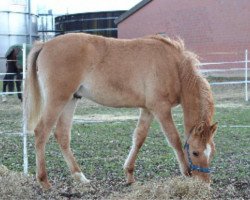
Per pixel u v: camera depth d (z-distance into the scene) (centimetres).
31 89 579
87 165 688
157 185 523
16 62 1541
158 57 581
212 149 545
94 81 580
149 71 578
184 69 575
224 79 2234
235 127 1008
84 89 585
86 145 841
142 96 584
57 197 535
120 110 1358
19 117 1225
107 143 859
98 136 930
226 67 2405
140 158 727
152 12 2672
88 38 581
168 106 577
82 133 964
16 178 557
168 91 576
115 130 1000
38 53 580
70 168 600
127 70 580
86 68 573
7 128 1041
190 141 546
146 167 670
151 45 588
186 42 2559
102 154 764
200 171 539
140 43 590
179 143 568
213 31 2450
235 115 1177
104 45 584
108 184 591
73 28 3453
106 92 585
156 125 1062
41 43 586
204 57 2494
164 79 575
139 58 582
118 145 840
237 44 2370
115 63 579
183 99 577
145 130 599
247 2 2317
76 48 568
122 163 699
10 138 912
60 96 563
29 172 642
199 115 560
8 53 1566
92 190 563
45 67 566
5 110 1369
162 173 634
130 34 2775
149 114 601
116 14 3256
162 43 592
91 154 765
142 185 546
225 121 1091
